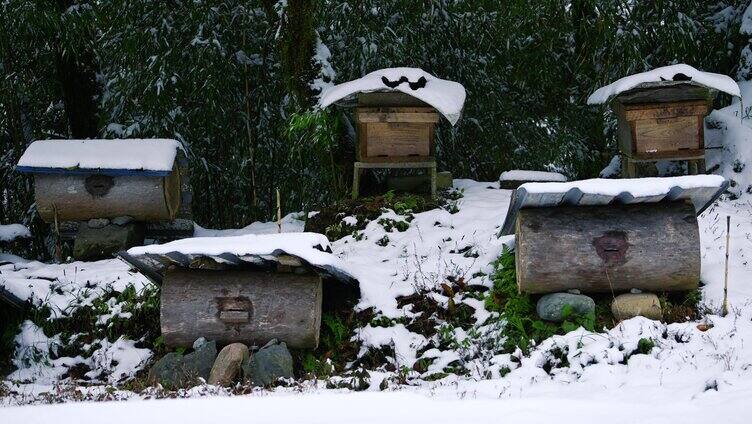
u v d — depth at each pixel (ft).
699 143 33.81
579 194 25.09
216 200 46.68
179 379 24.90
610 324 25.41
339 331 26.68
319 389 23.36
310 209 43.29
